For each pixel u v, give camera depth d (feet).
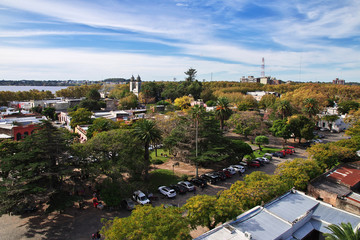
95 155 107.65
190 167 151.84
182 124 151.84
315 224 73.10
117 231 53.11
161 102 428.56
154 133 120.88
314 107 241.76
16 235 79.30
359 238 53.57
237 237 59.93
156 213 59.31
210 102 384.27
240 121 224.94
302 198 85.10
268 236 61.62
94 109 378.32
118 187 97.91
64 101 408.05
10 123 230.68
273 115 274.77
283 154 174.91
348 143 141.49
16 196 80.38
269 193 78.59
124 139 115.65
